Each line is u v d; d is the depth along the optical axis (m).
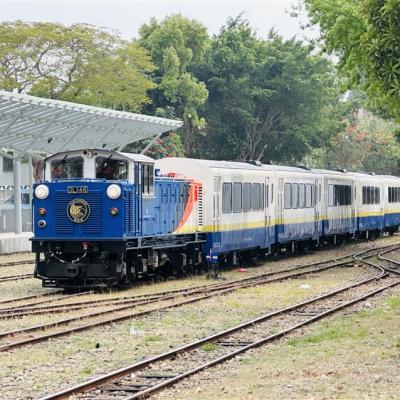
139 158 38.22
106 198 36.56
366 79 48.44
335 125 118.38
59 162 37.66
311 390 17.98
